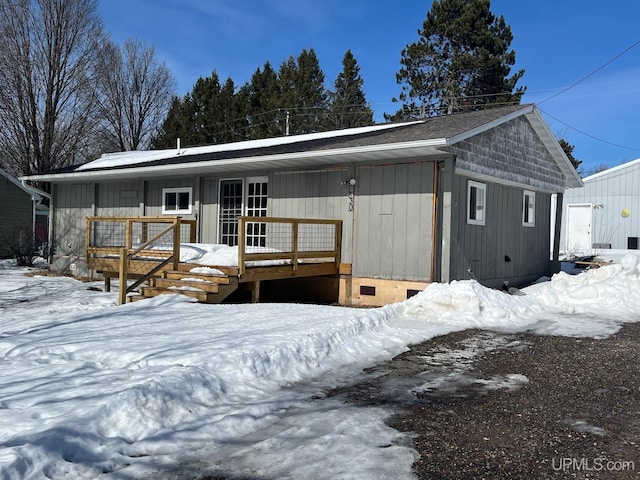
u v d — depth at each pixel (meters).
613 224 19.69
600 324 7.75
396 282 9.78
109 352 5.15
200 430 3.57
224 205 12.57
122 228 14.21
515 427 3.71
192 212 13.03
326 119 39.50
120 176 13.54
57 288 11.84
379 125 14.27
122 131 38.50
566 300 9.39
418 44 31.64
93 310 7.84
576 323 7.82
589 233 20.11
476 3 30.25
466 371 5.18
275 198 11.55
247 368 4.71
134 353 5.08
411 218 9.66
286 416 3.89
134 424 3.55
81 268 15.02
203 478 2.93
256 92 41.28
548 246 14.49
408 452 3.26
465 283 8.38
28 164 29.05
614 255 16.73
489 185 11.27
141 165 13.19
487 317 7.79
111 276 11.06
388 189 9.94
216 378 4.41
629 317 8.32
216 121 39.97
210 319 6.95
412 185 9.66
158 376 4.21
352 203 10.37
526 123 12.24
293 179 11.27
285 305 8.39
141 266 9.92
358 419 3.81
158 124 40.88
